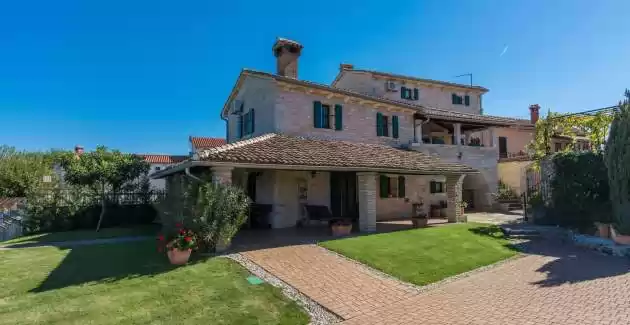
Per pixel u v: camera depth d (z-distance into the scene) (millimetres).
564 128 19906
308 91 17297
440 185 22656
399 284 8289
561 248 12727
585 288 7930
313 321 6254
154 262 9562
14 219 16719
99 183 18109
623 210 12102
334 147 15812
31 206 17422
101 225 18859
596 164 15141
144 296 7008
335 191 18188
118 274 8516
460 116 23297
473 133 31281
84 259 10133
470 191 25547
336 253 10641
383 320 6301
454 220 18016
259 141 14125
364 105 19359
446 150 22406
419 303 7141
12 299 6922
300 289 7676
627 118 12125
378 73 27141
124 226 18906
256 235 13719
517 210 24406
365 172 14688
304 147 14570
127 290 7348
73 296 7020
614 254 11484
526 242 13727
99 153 18469
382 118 20141
